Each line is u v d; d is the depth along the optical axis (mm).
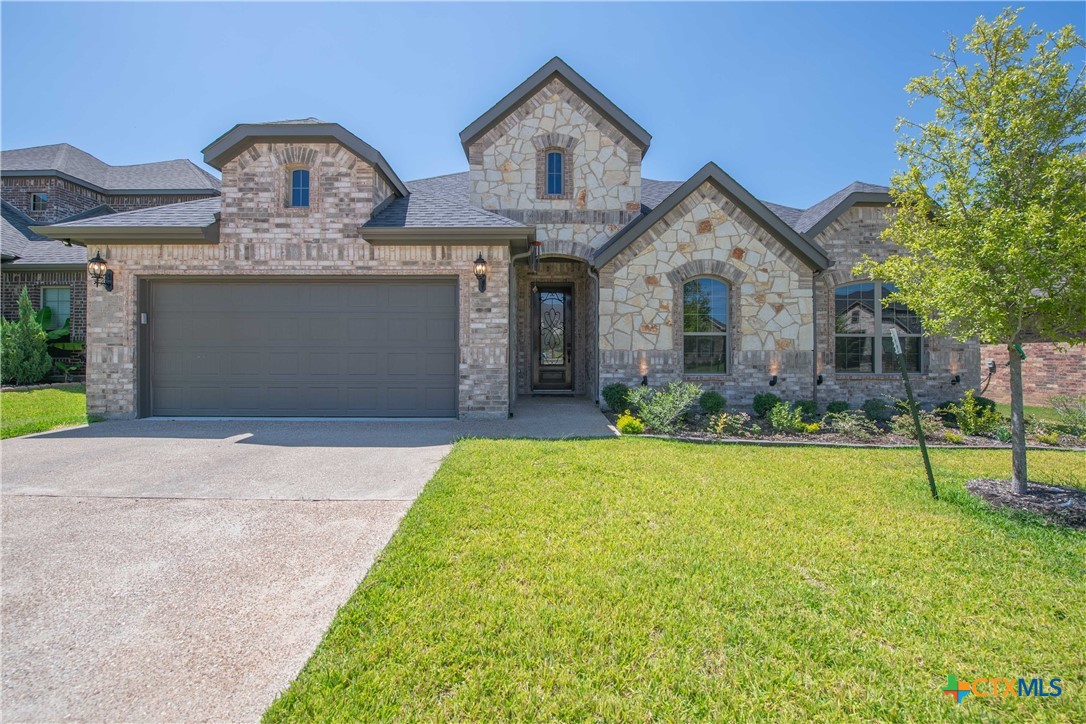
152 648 2820
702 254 11758
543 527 4484
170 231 9680
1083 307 5156
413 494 5402
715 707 2408
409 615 3096
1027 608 3326
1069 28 5312
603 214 13094
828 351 12070
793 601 3348
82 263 16359
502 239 9961
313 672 2598
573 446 7641
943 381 12188
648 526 4586
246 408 10320
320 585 3514
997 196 5520
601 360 11719
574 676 2596
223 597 3348
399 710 2354
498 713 2346
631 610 3191
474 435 8555
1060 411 10383
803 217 13836
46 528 4438
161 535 4309
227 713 2365
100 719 2311
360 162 10180
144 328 10258
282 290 10352
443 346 10383
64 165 20469
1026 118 5375
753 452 7699
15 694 2451
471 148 13062
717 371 11953
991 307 5309
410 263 10148
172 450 7387
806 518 4855
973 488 5871
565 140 13109
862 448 8195
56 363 15891
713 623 3078
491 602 3250
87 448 7508
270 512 4855
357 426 9445
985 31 5719
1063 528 4699
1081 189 5156
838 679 2623
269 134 9961
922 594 3473
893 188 6363
